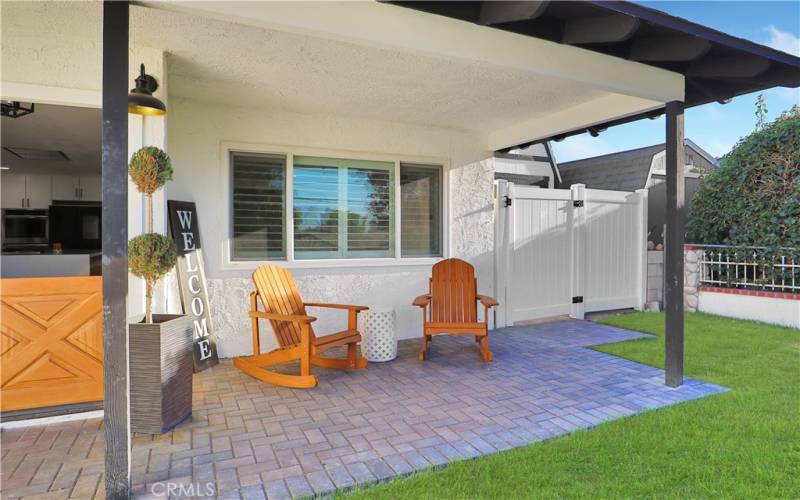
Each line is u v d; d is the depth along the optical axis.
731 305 7.22
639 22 2.94
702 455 2.72
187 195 4.90
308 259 5.57
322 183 5.64
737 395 3.71
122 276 2.39
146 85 3.26
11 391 3.36
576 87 4.54
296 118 5.42
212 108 5.01
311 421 3.30
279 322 4.36
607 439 2.94
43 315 3.43
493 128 6.33
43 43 3.51
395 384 4.12
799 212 6.66
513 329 6.52
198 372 4.50
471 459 2.73
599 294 7.66
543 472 2.54
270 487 2.44
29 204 8.43
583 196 7.43
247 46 3.56
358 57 3.77
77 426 3.30
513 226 6.83
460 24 3.02
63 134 5.81
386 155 5.95
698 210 8.13
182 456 2.79
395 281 5.98
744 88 4.23
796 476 2.49
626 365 4.68
